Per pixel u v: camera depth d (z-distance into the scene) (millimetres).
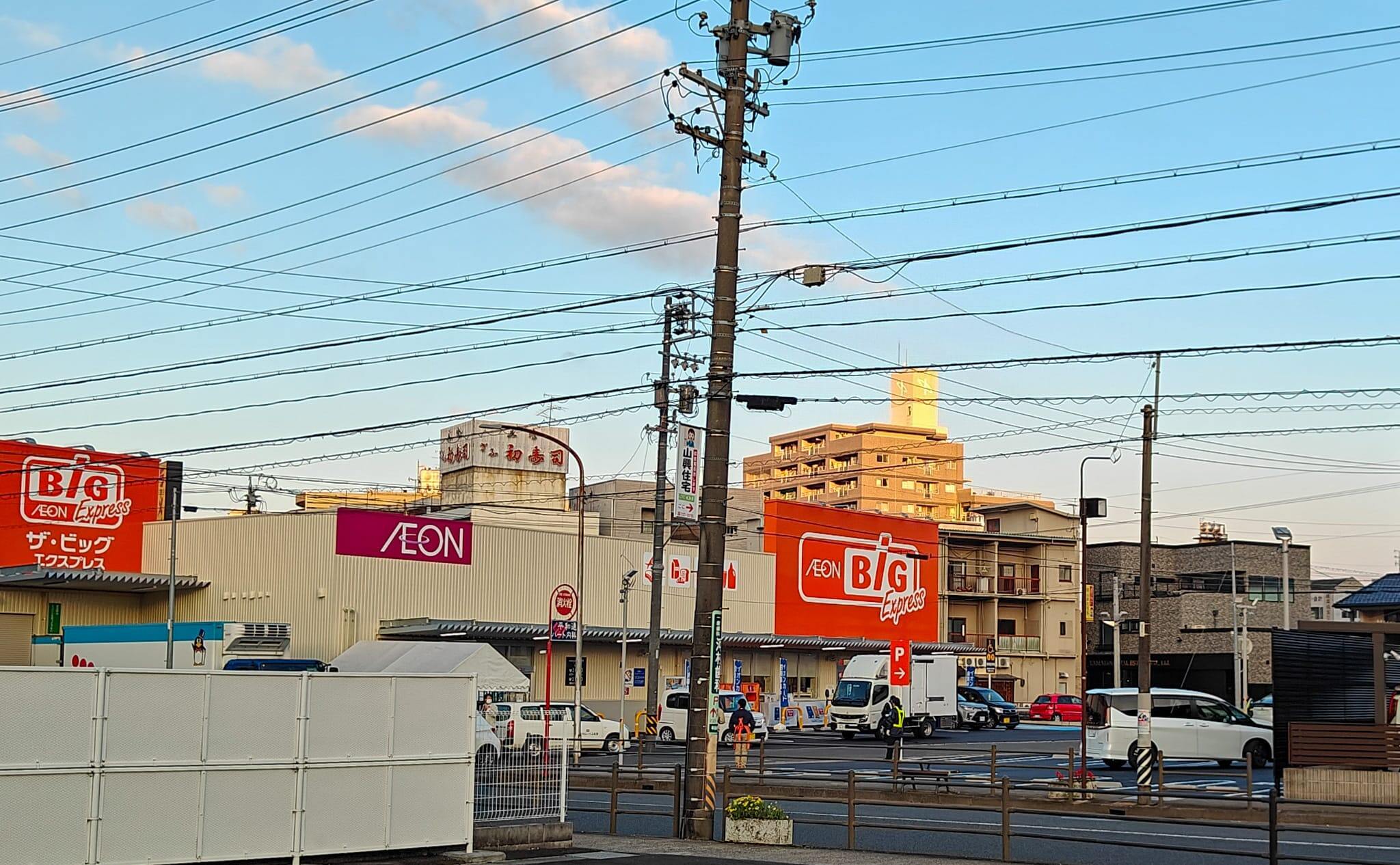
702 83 21016
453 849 17203
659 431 41094
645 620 57062
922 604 70250
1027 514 87438
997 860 18125
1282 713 27172
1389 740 26516
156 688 14570
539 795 18812
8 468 51844
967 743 51844
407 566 49438
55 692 13883
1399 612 60406
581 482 40719
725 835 20484
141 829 14312
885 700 54031
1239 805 25219
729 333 20906
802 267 21469
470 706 17406
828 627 64875
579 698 38375
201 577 51969
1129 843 17719
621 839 20609
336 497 79438
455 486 64438
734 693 50562
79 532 53500
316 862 15781
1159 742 35438
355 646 42094
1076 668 85562
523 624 51938
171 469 46719
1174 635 81500
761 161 21375
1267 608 82312
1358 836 22312
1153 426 30172
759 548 67438
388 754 16469
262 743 15344
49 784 13742
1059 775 31375
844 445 130625
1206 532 88375
